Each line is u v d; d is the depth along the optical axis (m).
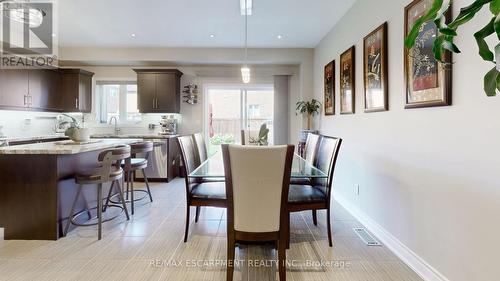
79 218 2.98
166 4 3.47
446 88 1.82
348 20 3.62
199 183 2.99
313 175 2.36
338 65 4.02
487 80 0.97
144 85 5.48
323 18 3.90
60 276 2.01
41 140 4.74
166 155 5.20
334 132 4.18
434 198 1.96
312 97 5.40
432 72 1.95
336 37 4.11
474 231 1.63
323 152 2.78
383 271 2.12
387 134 2.61
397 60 2.45
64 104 5.37
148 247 2.49
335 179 4.08
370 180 2.95
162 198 4.07
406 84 2.26
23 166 2.62
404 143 2.33
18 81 4.55
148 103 5.48
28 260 2.24
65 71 5.34
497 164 1.49
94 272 2.07
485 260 1.56
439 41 1.06
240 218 1.88
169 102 5.48
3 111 4.68
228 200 1.89
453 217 1.79
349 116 3.57
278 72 5.91
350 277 2.03
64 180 2.73
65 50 5.30
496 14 0.86
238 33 4.54
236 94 6.13
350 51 3.48
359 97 3.27
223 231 2.87
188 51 5.36
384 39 2.63
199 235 2.76
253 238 1.89
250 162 1.81
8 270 2.09
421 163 2.10
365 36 3.09
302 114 5.54
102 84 5.88
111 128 5.90
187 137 3.11
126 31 4.45
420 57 2.08
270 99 6.15
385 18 2.66
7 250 2.41
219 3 3.44
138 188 4.64
